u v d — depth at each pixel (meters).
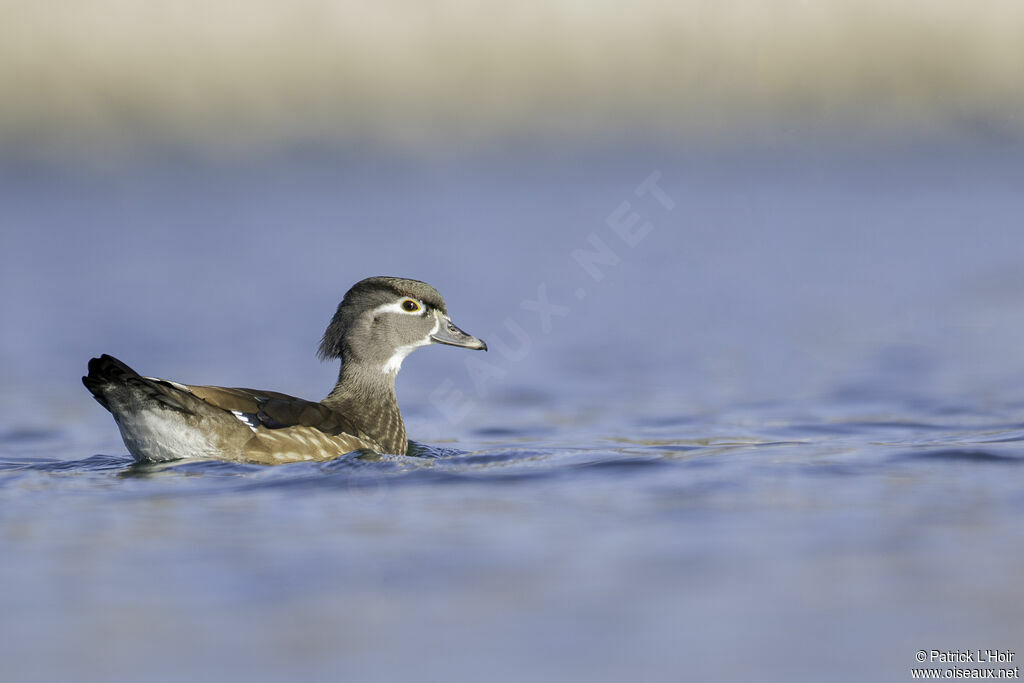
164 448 12.08
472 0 40.75
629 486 10.80
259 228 31.72
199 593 8.09
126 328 22.03
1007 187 33.91
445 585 8.17
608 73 39.66
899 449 12.27
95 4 38.56
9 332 21.69
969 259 26.75
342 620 7.64
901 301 23.42
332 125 38.62
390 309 13.81
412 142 38.56
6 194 35.22
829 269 26.56
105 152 36.94
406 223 31.86
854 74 37.06
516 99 39.81
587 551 8.83
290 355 20.06
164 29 39.06
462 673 6.92
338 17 40.12
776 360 19.27
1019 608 7.62
